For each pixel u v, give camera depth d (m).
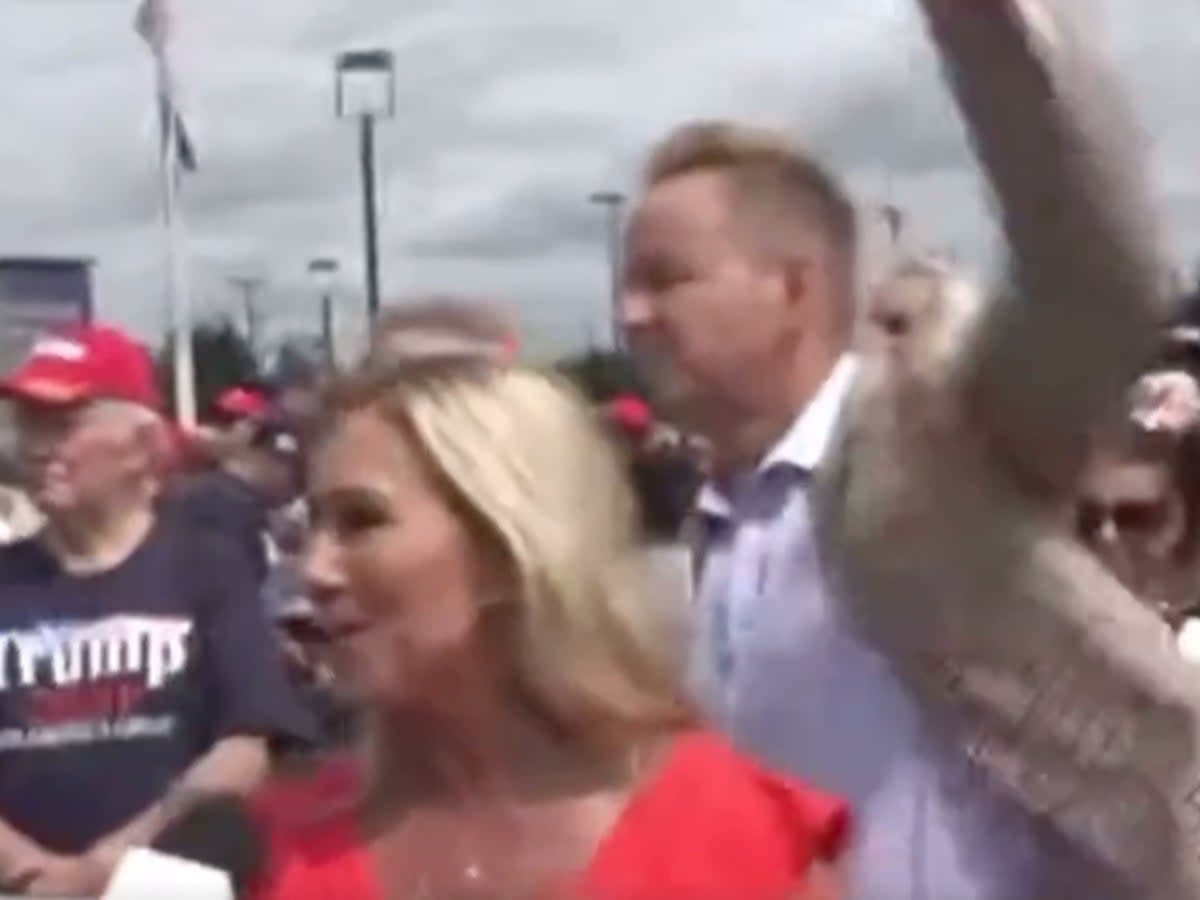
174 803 3.97
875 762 2.51
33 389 4.50
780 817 2.28
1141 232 2.10
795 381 2.93
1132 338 2.15
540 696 2.26
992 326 2.21
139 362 4.60
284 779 2.49
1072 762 2.36
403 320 2.33
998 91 2.04
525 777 2.27
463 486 2.22
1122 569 2.58
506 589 2.24
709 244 2.92
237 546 4.56
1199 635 2.57
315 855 2.32
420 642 2.24
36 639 4.47
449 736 2.27
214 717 4.35
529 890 2.24
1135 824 2.34
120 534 4.58
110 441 4.55
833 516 2.45
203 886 2.43
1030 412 2.23
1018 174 2.07
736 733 2.66
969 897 2.41
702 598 2.81
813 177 2.93
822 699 2.57
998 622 2.33
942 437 2.31
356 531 2.25
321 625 2.29
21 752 4.42
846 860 2.30
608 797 2.27
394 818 2.32
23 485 4.88
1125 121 2.06
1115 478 2.50
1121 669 2.32
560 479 2.26
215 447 5.25
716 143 2.95
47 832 4.32
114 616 4.48
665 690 2.33
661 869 2.22
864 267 2.86
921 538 2.33
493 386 2.26
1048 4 2.04
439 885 2.26
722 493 2.93
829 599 2.54
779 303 2.95
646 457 2.65
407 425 2.23
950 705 2.40
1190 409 2.96
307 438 2.32
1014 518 2.30
